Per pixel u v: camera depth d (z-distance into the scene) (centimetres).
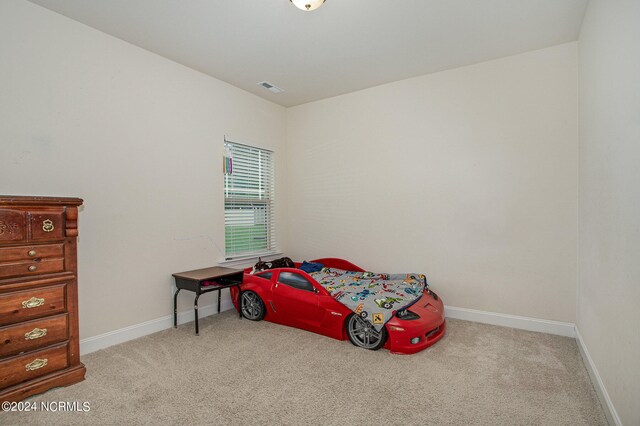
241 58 316
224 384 210
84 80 257
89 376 220
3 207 184
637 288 138
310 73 352
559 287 294
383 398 193
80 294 254
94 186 263
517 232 311
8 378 185
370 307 262
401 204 373
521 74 308
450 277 345
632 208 145
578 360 241
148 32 269
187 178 334
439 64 331
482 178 327
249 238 418
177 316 322
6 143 219
